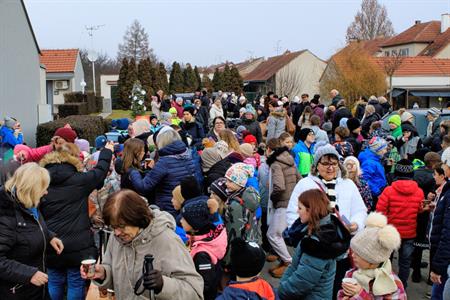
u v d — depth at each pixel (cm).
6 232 416
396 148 1042
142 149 635
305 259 405
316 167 575
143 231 321
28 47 2238
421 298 682
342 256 463
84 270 331
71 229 518
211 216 455
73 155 538
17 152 684
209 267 439
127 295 326
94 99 3666
